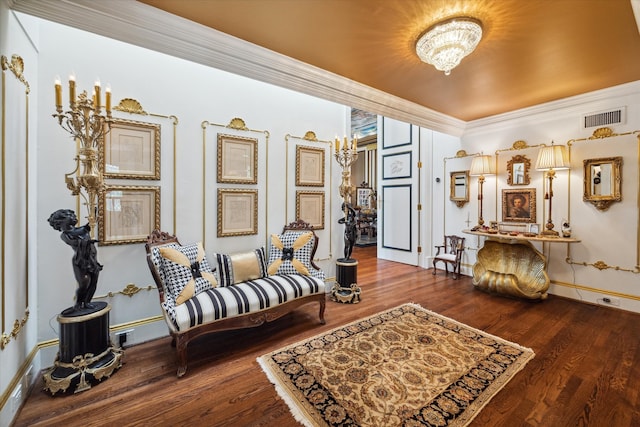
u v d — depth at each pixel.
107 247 2.41
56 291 2.20
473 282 4.10
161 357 2.32
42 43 2.11
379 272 5.09
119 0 1.73
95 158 1.97
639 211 3.14
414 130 5.58
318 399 1.80
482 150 4.50
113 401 1.79
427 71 2.73
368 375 2.04
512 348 2.41
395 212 6.00
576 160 3.55
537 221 3.91
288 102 3.53
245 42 2.21
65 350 1.88
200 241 2.90
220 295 2.44
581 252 3.56
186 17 1.92
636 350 2.37
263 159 3.32
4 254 1.58
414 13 1.87
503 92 3.29
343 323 2.95
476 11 1.84
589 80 2.96
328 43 2.25
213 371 2.12
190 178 2.82
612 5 1.76
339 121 4.05
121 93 2.44
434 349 2.40
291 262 3.20
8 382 1.60
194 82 2.83
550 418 1.64
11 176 1.67
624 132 3.18
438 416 1.66
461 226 4.84
